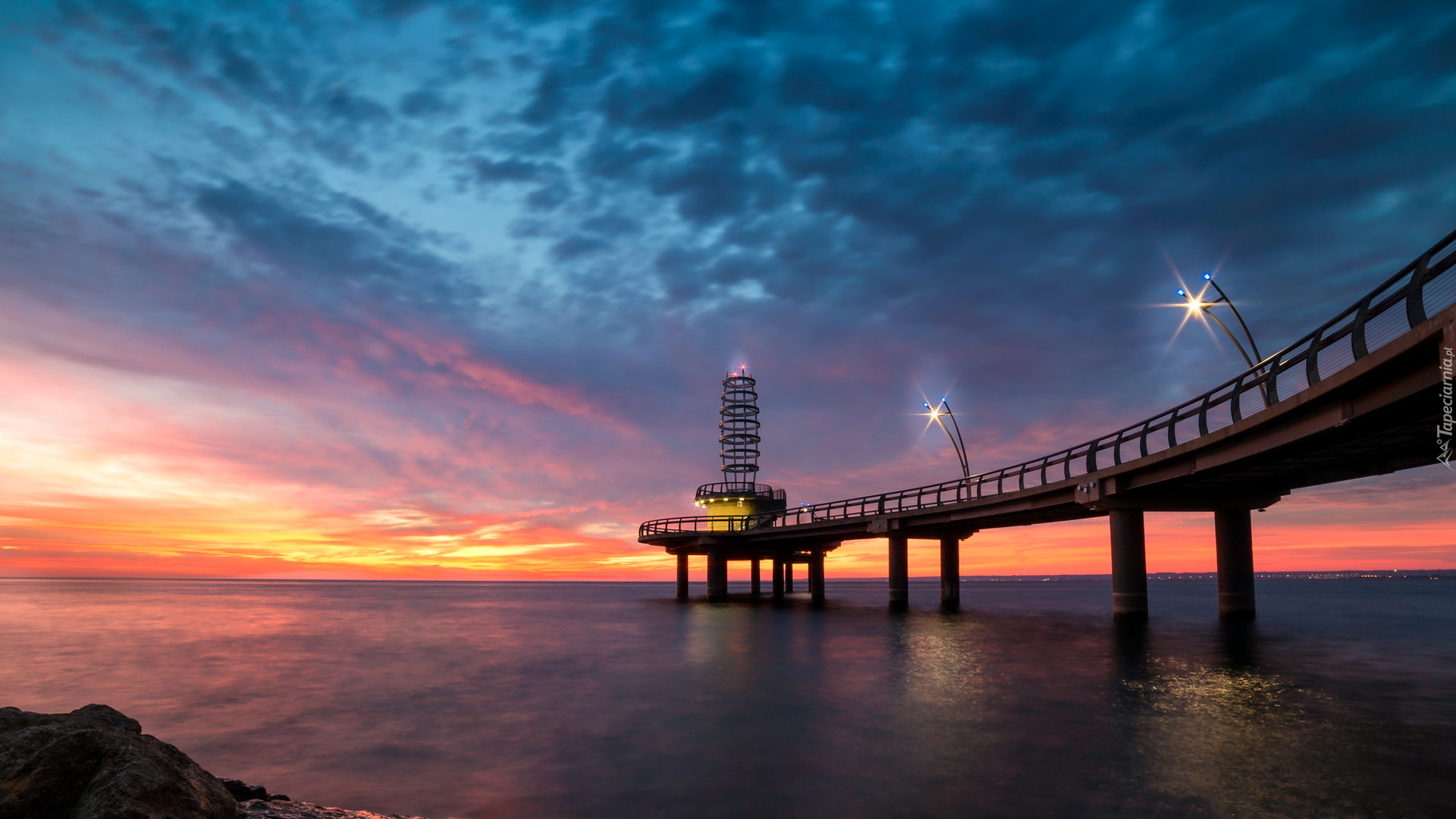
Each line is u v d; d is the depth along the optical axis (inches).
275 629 2133.4
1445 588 7047.2
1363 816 454.0
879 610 2655.0
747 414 4074.8
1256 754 593.6
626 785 546.6
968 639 1520.7
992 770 561.3
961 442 2394.2
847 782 540.4
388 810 505.4
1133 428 1588.3
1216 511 1760.6
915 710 790.5
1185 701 808.9
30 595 5447.8
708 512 3786.9
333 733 745.0
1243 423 1191.6
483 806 508.4
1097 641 1441.9
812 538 3122.5
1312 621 2012.8
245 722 805.2
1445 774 536.7
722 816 476.4
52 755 265.6
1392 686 898.1
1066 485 1803.6
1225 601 1744.6
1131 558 1678.2
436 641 1723.7
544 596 6092.5
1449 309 684.1
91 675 1178.6
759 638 1643.7
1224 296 1316.4
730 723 748.0
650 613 2800.2
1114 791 506.6
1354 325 864.3
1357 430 1010.1
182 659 1387.8
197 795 269.4
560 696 927.0
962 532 2689.5
